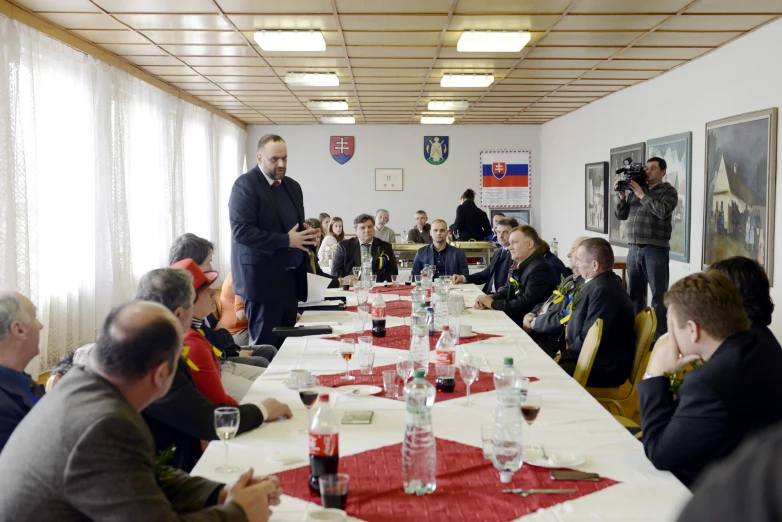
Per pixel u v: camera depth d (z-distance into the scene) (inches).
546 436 80.6
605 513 60.6
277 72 293.7
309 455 68.4
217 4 189.5
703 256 258.4
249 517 58.7
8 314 86.3
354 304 196.1
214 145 407.2
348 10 196.1
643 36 228.4
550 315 171.6
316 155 496.1
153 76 301.7
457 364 117.8
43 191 205.5
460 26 215.2
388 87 331.3
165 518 52.9
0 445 82.2
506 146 498.0
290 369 115.2
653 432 72.7
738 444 68.2
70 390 57.3
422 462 64.6
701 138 261.1
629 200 260.8
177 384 84.0
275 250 157.8
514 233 196.4
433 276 250.7
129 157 271.0
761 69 218.5
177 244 136.7
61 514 52.8
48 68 207.8
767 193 213.8
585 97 367.2
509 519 59.6
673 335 78.1
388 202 499.2
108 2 186.4
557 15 202.2
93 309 239.5
